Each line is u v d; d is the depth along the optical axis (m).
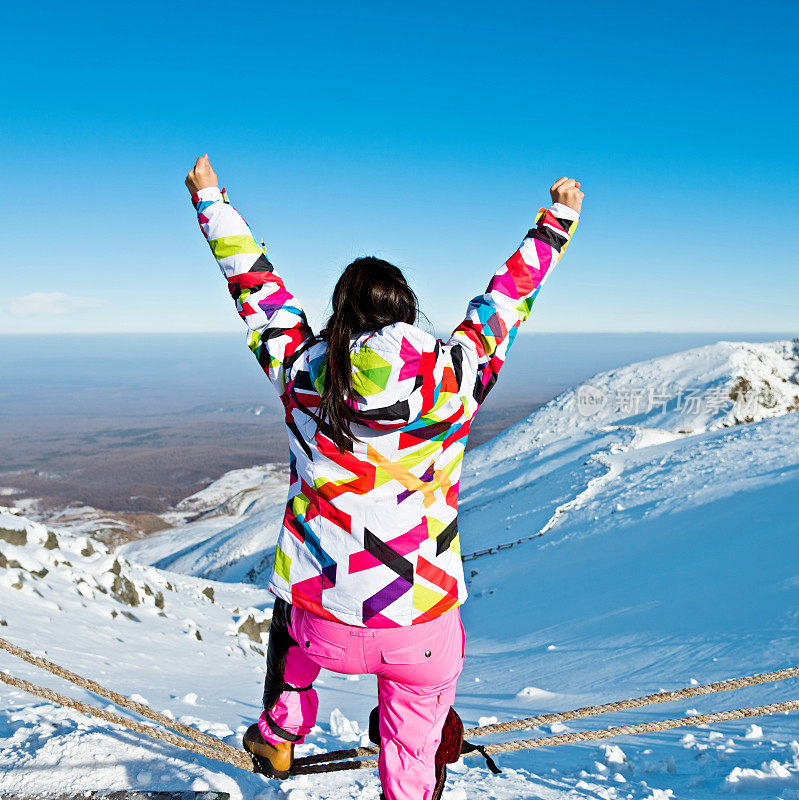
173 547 126.94
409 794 1.95
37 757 2.70
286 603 1.94
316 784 2.99
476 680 15.80
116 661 9.29
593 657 16.02
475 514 56.72
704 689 2.33
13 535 12.66
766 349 127.38
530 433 109.44
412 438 1.73
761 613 15.88
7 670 6.32
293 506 1.89
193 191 2.19
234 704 7.64
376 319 1.74
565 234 2.03
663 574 23.97
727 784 4.51
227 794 2.58
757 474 35.50
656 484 41.50
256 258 2.05
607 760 5.47
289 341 1.90
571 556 32.53
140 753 2.78
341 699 9.58
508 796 3.89
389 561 1.78
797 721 6.65
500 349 1.89
